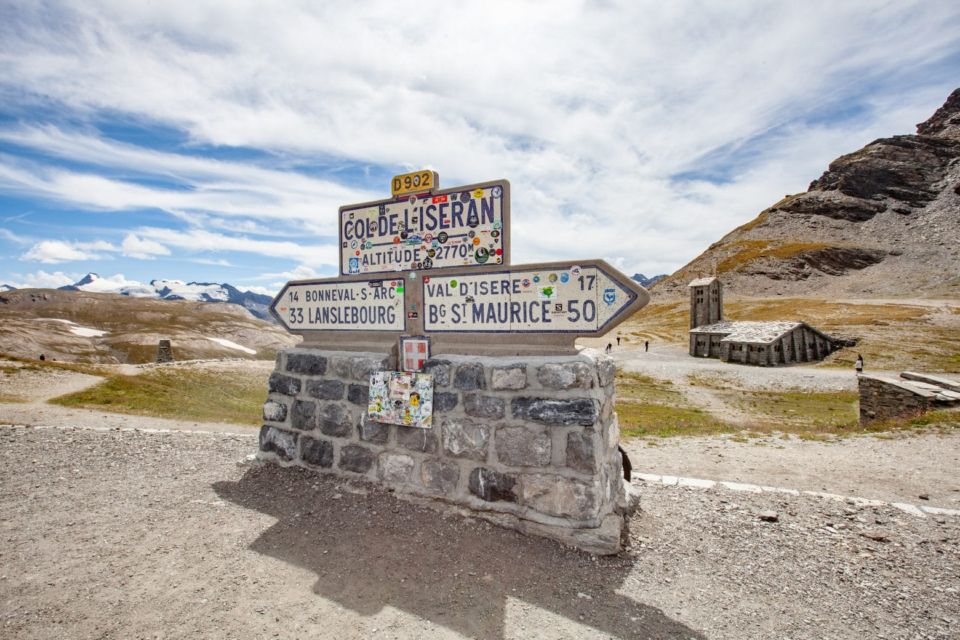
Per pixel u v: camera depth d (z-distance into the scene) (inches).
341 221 252.7
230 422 544.7
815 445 403.2
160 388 838.5
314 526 185.6
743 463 343.9
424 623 130.2
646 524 201.3
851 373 1282.0
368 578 151.0
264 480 235.3
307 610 134.6
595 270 184.9
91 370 932.0
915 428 438.6
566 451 175.9
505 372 189.0
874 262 4517.7
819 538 193.8
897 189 6033.5
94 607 133.0
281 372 255.9
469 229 212.7
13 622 125.2
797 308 2965.1
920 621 139.2
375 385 219.1
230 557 162.2
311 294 257.3
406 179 230.5
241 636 122.9
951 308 2327.8
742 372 1390.3
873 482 291.4
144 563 157.4
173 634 122.9
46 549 165.5
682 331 2773.1
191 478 242.1
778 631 132.5
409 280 225.9
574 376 176.2
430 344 212.8
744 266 4709.6
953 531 203.3
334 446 232.4
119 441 327.3
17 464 266.5
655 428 518.3
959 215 4980.3
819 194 6328.7
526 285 198.5
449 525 185.9
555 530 175.8
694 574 162.1
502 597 143.3
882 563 174.1
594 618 135.2
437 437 202.5
